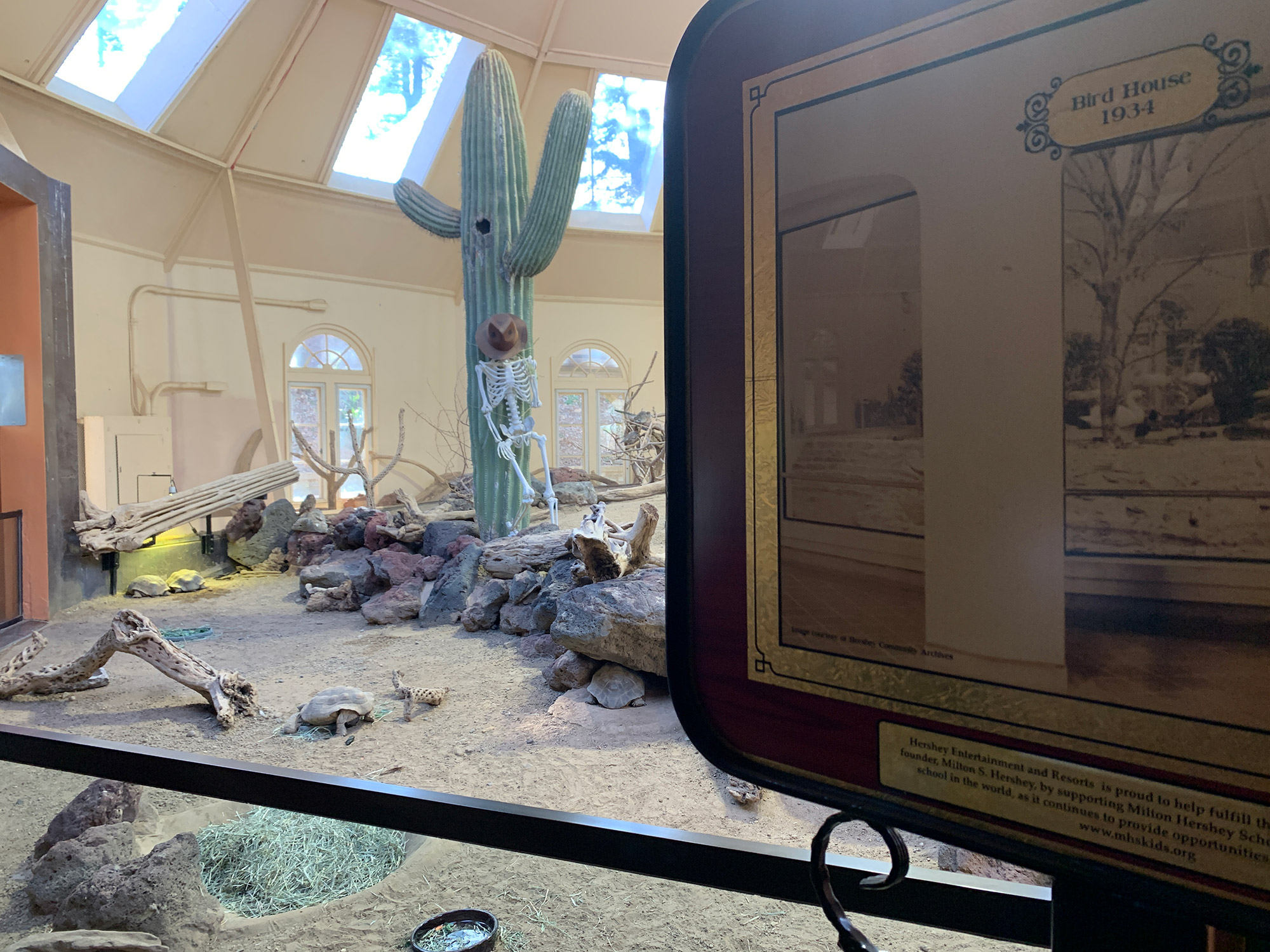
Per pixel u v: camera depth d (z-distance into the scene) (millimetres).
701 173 812
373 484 12625
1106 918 737
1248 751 536
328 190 13281
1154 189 557
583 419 16891
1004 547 631
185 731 4387
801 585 754
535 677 5180
